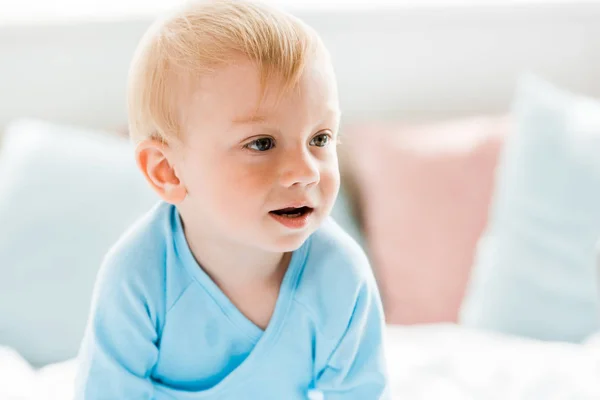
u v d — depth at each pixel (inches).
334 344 34.1
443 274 57.2
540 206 54.4
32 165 54.1
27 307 50.7
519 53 65.4
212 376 34.6
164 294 33.0
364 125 63.2
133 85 31.6
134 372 33.5
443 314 57.0
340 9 62.7
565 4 63.6
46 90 62.9
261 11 30.3
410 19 63.4
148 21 61.6
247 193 29.4
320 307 33.6
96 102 63.3
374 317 35.2
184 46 29.8
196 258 33.4
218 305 33.2
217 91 28.9
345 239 35.0
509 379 45.1
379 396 35.1
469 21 64.1
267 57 28.6
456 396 43.9
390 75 65.1
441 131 60.9
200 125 29.5
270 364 33.9
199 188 30.7
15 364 47.3
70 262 51.7
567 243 53.5
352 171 63.4
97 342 32.8
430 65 65.1
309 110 28.9
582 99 59.3
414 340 51.3
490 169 58.2
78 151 55.2
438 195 58.2
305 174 28.8
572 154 54.7
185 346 33.6
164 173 31.9
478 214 57.7
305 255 34.1
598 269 46.5
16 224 52.1
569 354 47.7
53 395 44.3
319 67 29.3
